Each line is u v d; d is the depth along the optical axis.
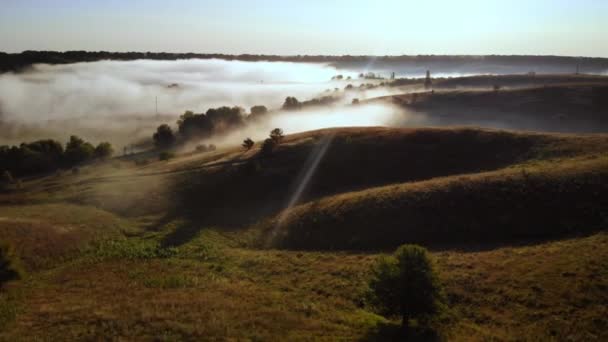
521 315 25.03
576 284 26.39
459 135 64.62
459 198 43.16
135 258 42.94
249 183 65.88
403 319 25.06
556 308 24.83
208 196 64.44
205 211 59.78
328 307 29.09
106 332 23.66
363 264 36.28
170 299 29.55
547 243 33.72
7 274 33.88
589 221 35.09
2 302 30.03
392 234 41.34
